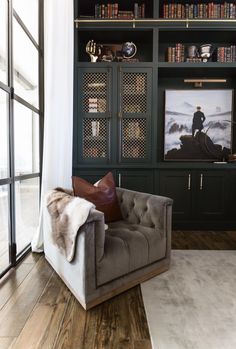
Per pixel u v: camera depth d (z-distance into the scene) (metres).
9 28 1.89
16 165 2.12
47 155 2.29
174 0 2.86
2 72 1.86
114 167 2.86
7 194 1.95
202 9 2.81
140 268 1.70
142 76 2.84
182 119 3.24
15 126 2.07
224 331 1.27
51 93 2.29
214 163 2.92
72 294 1.59
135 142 2.89
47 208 1.82
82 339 1.22
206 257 2.19
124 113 2.84
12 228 1.98
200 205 2.96
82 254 1.40
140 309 1.45
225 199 2.96
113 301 1.52
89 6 2.95
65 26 2.38
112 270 1.51
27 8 2.33
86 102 2.86
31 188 2.46
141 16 2.85
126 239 1.64
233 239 2.67
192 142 3.25
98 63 2.80
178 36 2.98
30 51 2.39
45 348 1.16
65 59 2.39
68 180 2.50
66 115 2.45
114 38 3.03
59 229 1.63
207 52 2.93
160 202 1.84
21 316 1.38
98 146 2.89
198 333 1.26
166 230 1.87
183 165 2.90
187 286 1.70
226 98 3.21
